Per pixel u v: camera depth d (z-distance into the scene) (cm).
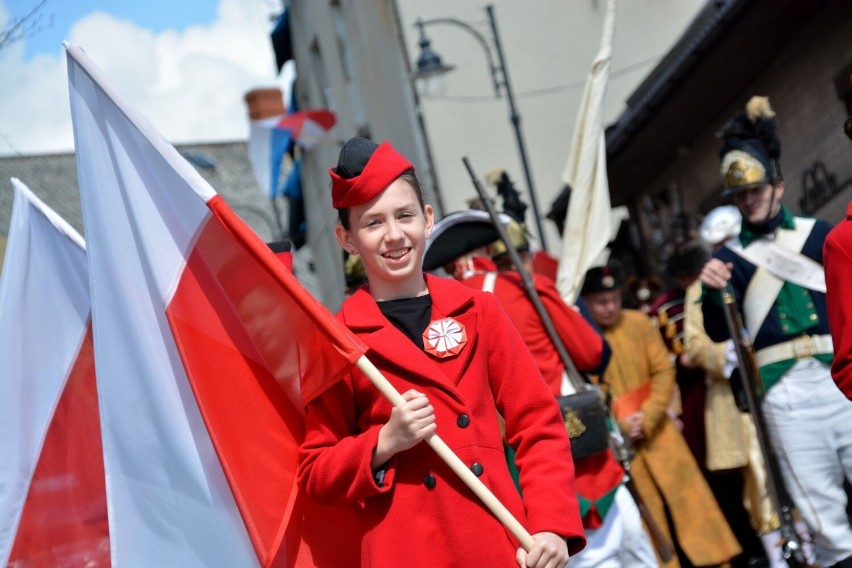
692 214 1324
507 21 1886
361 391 378
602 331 751
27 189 486
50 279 486
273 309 381
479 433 372
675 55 1220
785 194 1079
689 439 834
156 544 391
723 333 650
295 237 3039
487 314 385
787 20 987
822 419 612
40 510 480
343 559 386
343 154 385
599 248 666
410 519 366
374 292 391
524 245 661
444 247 654
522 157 1405
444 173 1845
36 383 483
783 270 619
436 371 374
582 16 1895
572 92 1886
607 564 581
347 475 361
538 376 385
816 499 616
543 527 361
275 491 382
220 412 384
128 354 393
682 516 728
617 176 1445
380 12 1923
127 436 392
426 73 1455
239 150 3891
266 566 375
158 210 393
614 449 652
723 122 1220
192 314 389
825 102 967
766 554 794
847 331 428
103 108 395
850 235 430
